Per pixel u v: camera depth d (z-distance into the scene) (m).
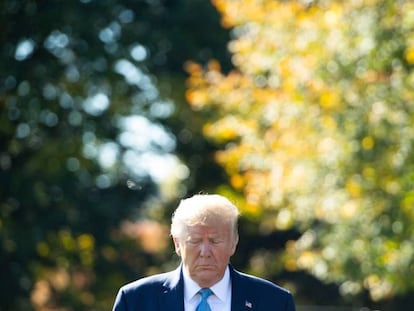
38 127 55.22
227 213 13.61
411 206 29.27
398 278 30.97
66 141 55.53
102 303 58.62
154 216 67.12
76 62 56.72
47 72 54.72
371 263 31.78
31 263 53.12
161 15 61.88
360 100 30.55
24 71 53.72
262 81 36.72
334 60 30.64
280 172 33.00
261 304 14.12
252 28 34.38
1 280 52.25
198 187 65.69
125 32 58.88
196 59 62.34
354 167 30.77
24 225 53.38
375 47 29.45
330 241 33.22
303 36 31.39
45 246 54.62
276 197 33.84
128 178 61.94
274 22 33.25
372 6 29.73
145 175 62.47
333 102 30.59
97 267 58.28
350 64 30.44
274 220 41.47
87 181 57.41
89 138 57.28
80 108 56.62
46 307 57.50
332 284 57.47
